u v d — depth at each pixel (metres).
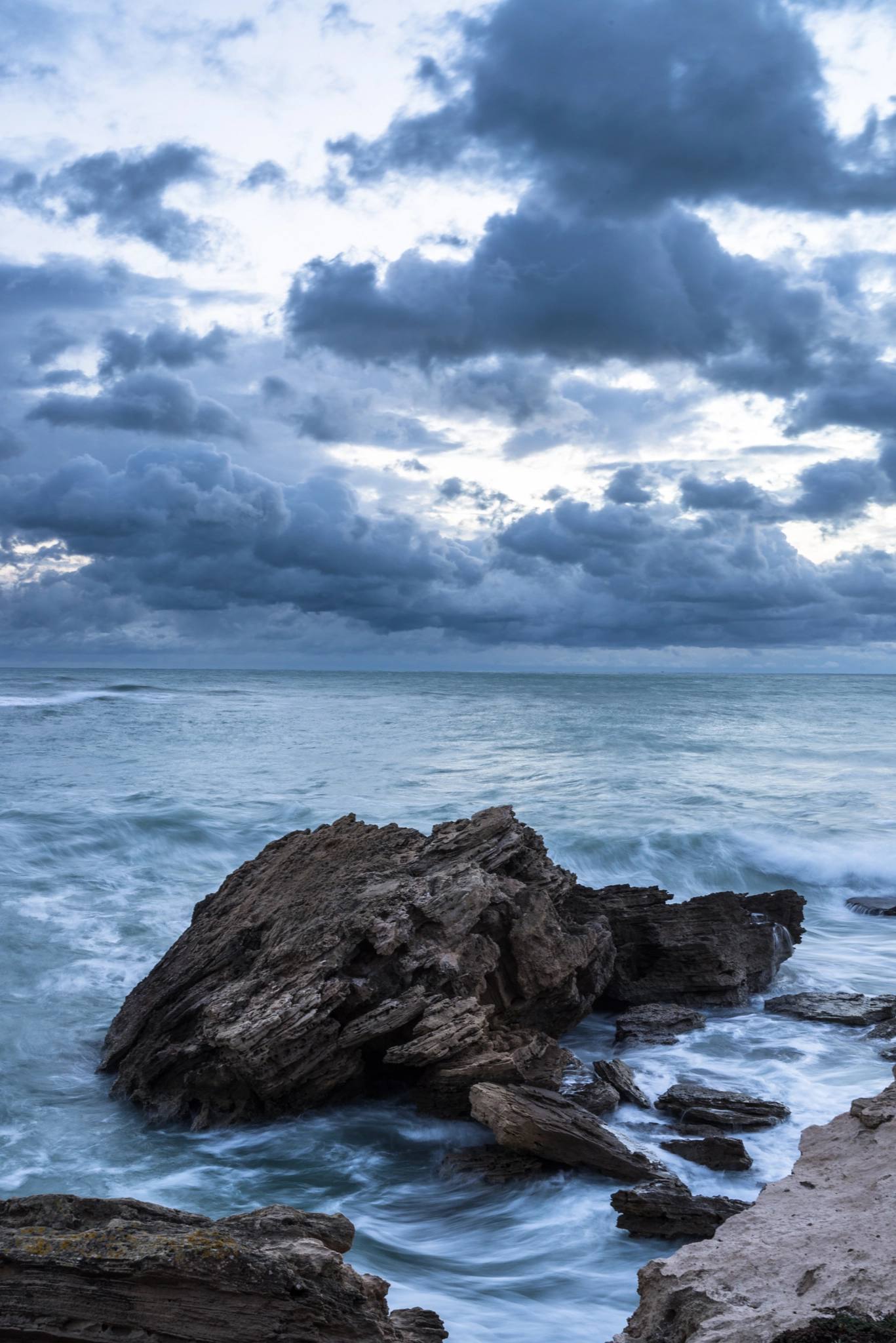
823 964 17.80
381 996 12.27
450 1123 11.66
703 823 28.55
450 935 12.98
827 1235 5.12
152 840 25.64
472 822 15.74
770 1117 11.00
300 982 12.01
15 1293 5.25
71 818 27.27
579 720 70.75
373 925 12.55
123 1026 13.62
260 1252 5.32
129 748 47.22
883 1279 4.52
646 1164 9.81
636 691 135.50
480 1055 11.74
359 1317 5.22
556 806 31.28
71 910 19.61
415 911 13.12
